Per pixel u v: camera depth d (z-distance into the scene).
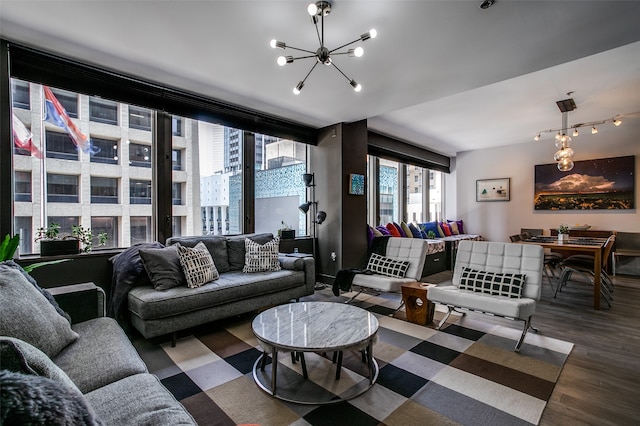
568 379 2.06
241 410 1.76
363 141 5.01
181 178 3.73
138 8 2.05
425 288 3.06
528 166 6.84
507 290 2.78
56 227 2.83
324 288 4.52
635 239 5.45
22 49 2.54
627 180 5.77
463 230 7.69
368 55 2.63
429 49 2.53
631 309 3.57
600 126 5.66
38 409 0.56
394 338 2.74
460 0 1.95
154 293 2.60
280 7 2.04
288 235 4.57
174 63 2.81
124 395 1.20
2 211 2.46
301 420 1.67
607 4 1.98
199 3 2.00
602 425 1.62
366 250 4.99
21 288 1.52
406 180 6.98
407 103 3.80
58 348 1.49
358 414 1.72
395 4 2.00
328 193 4.80
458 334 2.83
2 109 2.45
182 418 1.08
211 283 2.96
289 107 3.97
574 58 2.68
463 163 7.79
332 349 1.76
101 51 2.61
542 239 4.75
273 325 2.09
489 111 4.72
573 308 3.61
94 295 2.07
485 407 1.77
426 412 1.73
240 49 2.57
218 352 2.49
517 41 2.41
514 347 2.55
